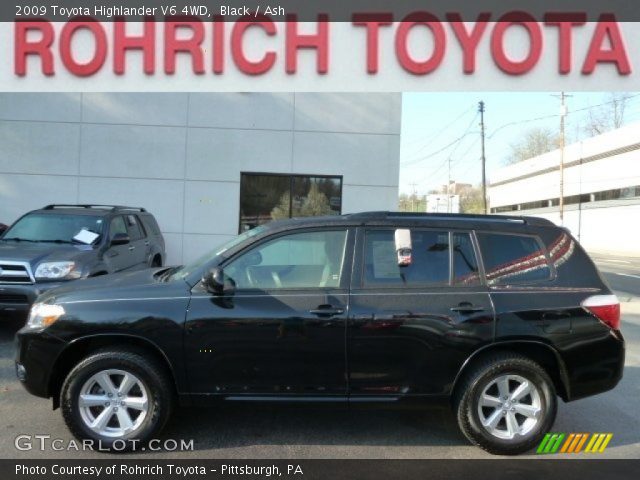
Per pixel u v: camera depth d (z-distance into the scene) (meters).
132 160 12.47
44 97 12.24
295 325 3.99
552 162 53.16
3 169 12.35
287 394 4.05
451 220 4.36
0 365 5.97
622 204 39.47
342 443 4.24
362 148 12.59
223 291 4.05
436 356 4.04
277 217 12.69
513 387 4.14
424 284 4.15
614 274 20.09
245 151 12.54
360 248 4.21
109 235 8.07
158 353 4.06
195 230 12.59
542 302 4.11
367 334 4.01
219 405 4.05
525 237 4.34
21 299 6.62
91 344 4.12
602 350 4.14
